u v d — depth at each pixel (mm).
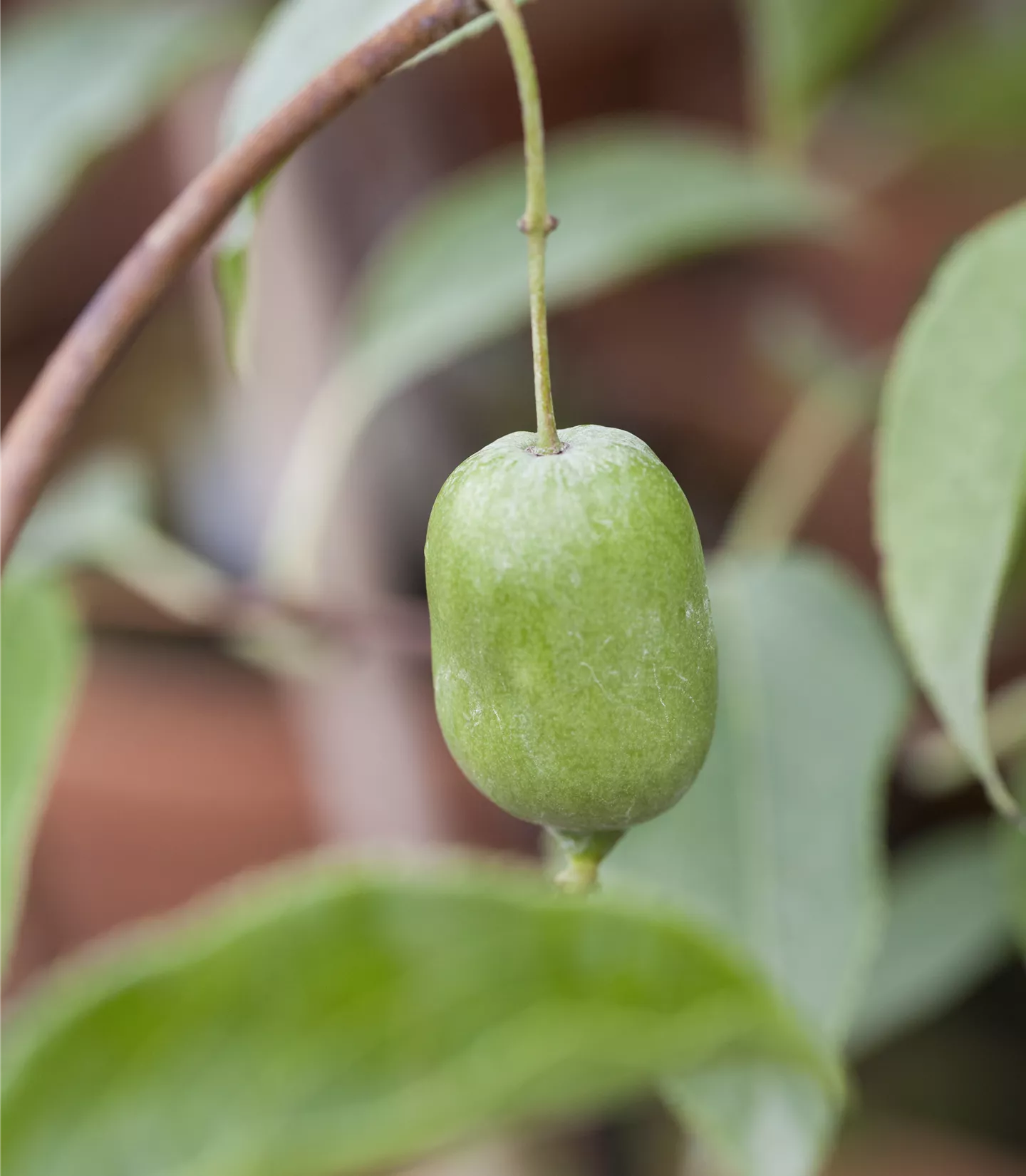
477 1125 377
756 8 573
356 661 534
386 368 532
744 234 542
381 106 669
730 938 417
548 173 536
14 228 510
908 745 489
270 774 756
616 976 370
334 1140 368
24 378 883
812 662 440
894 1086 655
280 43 379
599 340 831
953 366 392
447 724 354
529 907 366
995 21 655
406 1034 369
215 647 808
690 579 351
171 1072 365
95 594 656
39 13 668
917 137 688
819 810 426
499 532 348
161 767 766
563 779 349
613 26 785
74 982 370
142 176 816
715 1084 395
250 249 375
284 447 636
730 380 803
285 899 364
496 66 782
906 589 389
